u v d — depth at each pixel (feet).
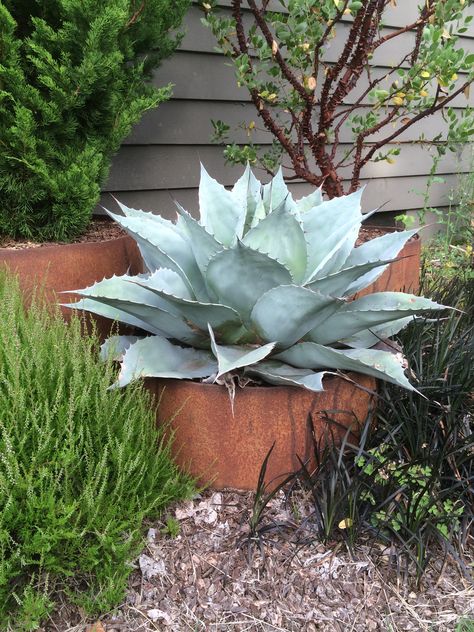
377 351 6.91
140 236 6.79
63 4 7.75
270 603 5.94
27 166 8.05
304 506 6.83
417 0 15.44
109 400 6.27
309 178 11.54
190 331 7.02
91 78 8.03
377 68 15.23
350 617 5.93
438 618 5.99
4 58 7.77
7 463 5.23
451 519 6.78
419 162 17.22
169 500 6.72
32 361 6.07
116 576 5.71
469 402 7.93
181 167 12.75
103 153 9.26
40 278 8.07
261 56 10.30
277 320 6.46
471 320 10.69
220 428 6.75
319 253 7.22
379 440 7.50
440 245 16.01
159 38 9.95
